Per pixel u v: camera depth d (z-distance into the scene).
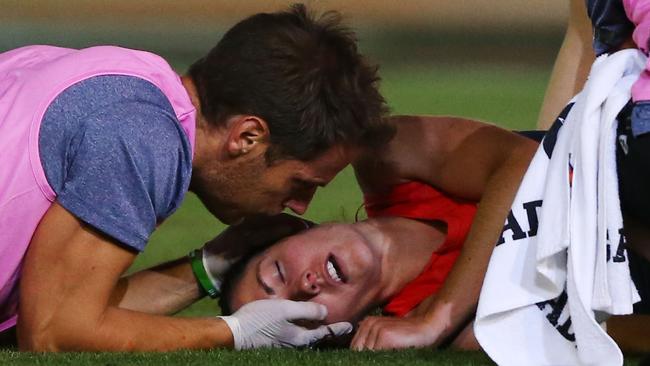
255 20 10.55
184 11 43.53
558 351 9.41
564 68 14.84
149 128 9.89
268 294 11.44
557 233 9.33
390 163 11.94
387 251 11.82
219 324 10.55
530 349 9.48
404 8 43.88
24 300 9.86
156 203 9.98
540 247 9.38
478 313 9.60
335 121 10.41
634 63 9.53
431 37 38.91
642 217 9.47
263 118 10.23
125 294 11.74
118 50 10.48
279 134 10.30
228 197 10.72
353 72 10.53
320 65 10.34
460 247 11.84
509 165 11.30
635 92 9.23
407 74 32.31
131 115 9.89
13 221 9.95
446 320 10.94
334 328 11.29
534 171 9.77
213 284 11.88
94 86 10.09
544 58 34.91
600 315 9.57
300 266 11.40
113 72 10.19
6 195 9.88
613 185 9.26
